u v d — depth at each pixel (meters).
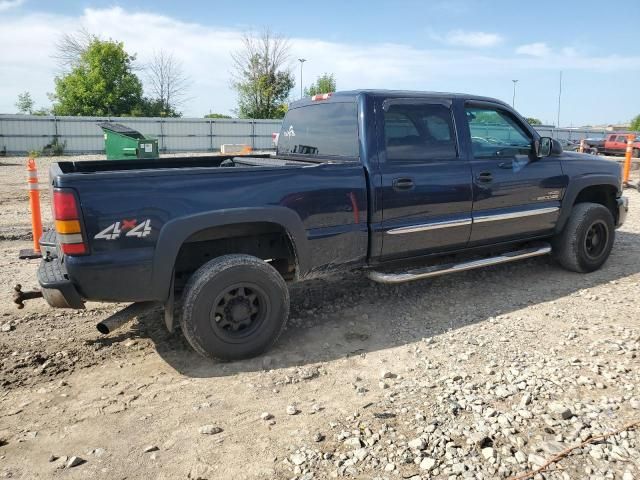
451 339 4.30
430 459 2.71
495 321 4.65
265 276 3.91
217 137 38.09
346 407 3.29
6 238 7.89
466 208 4.90
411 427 3.03
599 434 2.90
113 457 2.84
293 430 3.05
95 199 3.43
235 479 2.64
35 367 3.89
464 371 3.72
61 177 3.37
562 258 5.92
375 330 4.53
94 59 49.41
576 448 2.79
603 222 5.95
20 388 3.60
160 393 3.52
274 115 53.38
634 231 8.26
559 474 2.60
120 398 3.46
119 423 3.17
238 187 3.84
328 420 3.14
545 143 5.35
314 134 5.05
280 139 5.74
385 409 3.24
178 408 3.33
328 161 4.84
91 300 3.56
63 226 3.38
